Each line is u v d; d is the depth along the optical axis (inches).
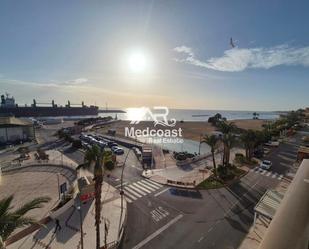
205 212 1171.9
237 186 1528.1
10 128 3272.6
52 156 2404.0
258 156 2309.3
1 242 473.4
